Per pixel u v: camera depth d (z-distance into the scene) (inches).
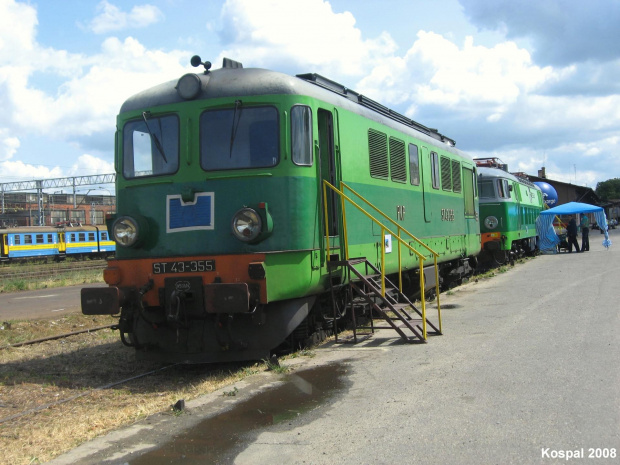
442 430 187.6
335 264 315.9
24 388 275.4
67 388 274.1
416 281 479.5
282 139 290.0
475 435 181.6
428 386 237.8
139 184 304.8
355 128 354.3
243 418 210.8
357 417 205.5
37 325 467.5
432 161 505.4
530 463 159.5
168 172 299.6
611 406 200.5
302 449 179.2
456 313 426.6
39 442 197.0
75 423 215.8
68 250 1894.7
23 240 1738.4
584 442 171.6
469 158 645.9
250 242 282.4
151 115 305.6
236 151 292.0
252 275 275.3
